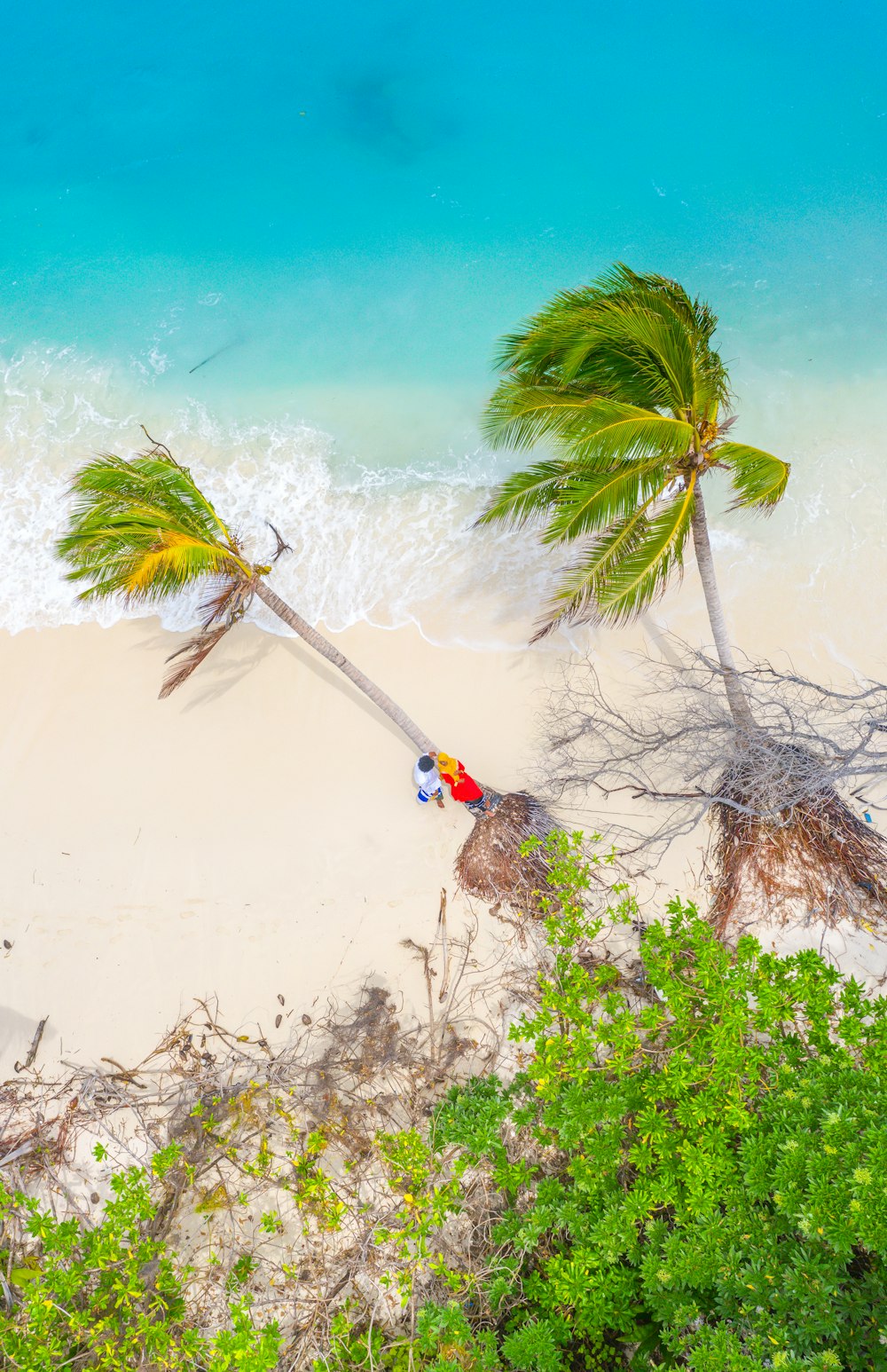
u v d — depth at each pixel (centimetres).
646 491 1005
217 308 1612
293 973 1254
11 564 1506
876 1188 694
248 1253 1057
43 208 1664
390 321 1598
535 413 912
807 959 902
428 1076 1152
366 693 1277
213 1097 1127
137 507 1052
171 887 1307
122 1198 888
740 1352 718
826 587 1418
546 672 1400
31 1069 1207
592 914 1247
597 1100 871
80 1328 866
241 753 1385
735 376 1523
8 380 1595
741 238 1612
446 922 1262
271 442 1544
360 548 1485
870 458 1470
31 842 1341
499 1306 898
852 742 1300
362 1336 946
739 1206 788
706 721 1270
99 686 1434
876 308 1536
